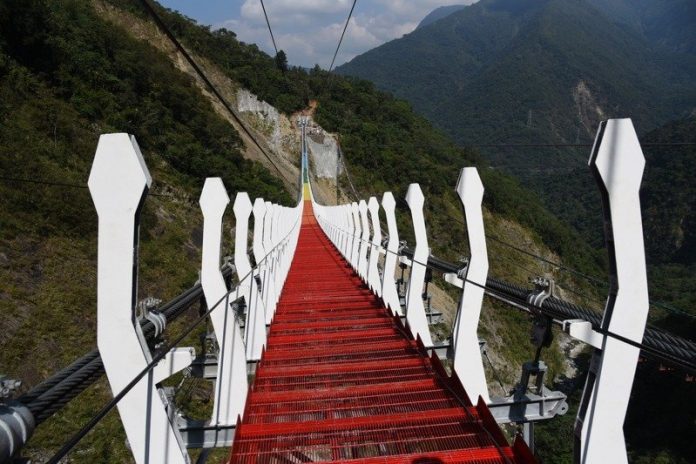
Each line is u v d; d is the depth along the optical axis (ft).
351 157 207.21
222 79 187.01
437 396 12.64
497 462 9.25
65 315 41.34
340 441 10.45
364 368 14.84
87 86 79.20
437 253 121.29
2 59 63.10
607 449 6.31
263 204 20.58
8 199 45.73
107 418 32.65
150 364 6.31
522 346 103.96
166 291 52.06
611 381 6.27
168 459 7.10
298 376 14.47
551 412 10.88
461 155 249.75
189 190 81.00
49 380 6.01
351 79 287.89
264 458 10.00
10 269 40.70
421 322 16.71
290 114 209.26
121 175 6.41
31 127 58.75
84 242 49.49
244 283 14.65
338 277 32.30
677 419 53.42
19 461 4.72
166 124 95.40
